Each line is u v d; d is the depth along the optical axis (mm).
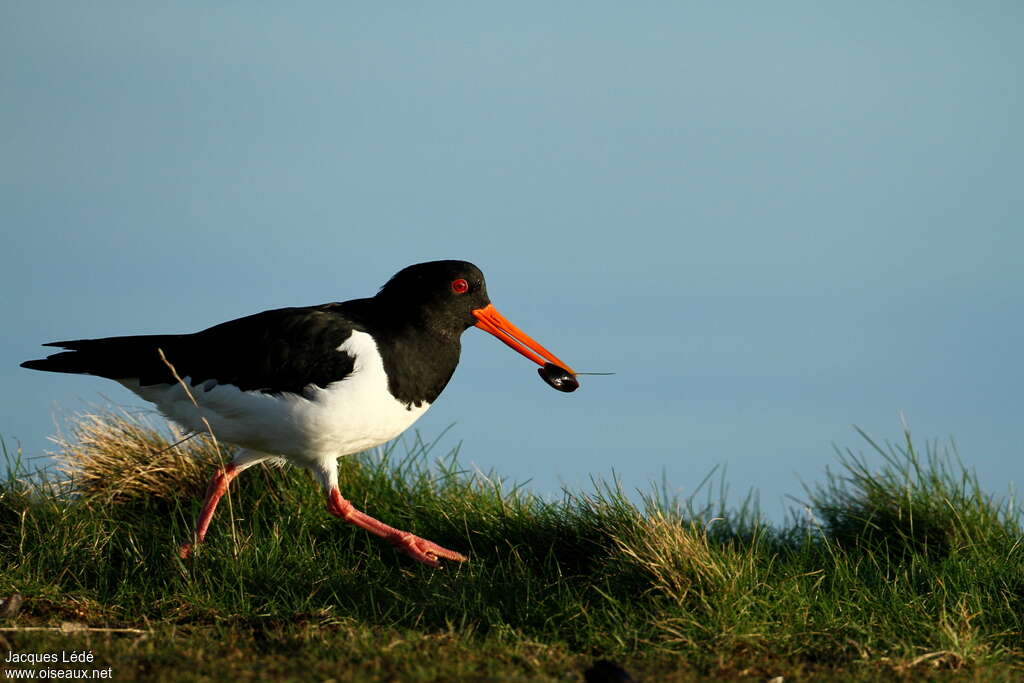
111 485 12195
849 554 11852
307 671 7965
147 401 12016
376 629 9555
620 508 11320
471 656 8758
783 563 11484
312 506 12336
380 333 11477
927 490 12406
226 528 11672
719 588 9859
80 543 11031
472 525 11984
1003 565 10969
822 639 9547
